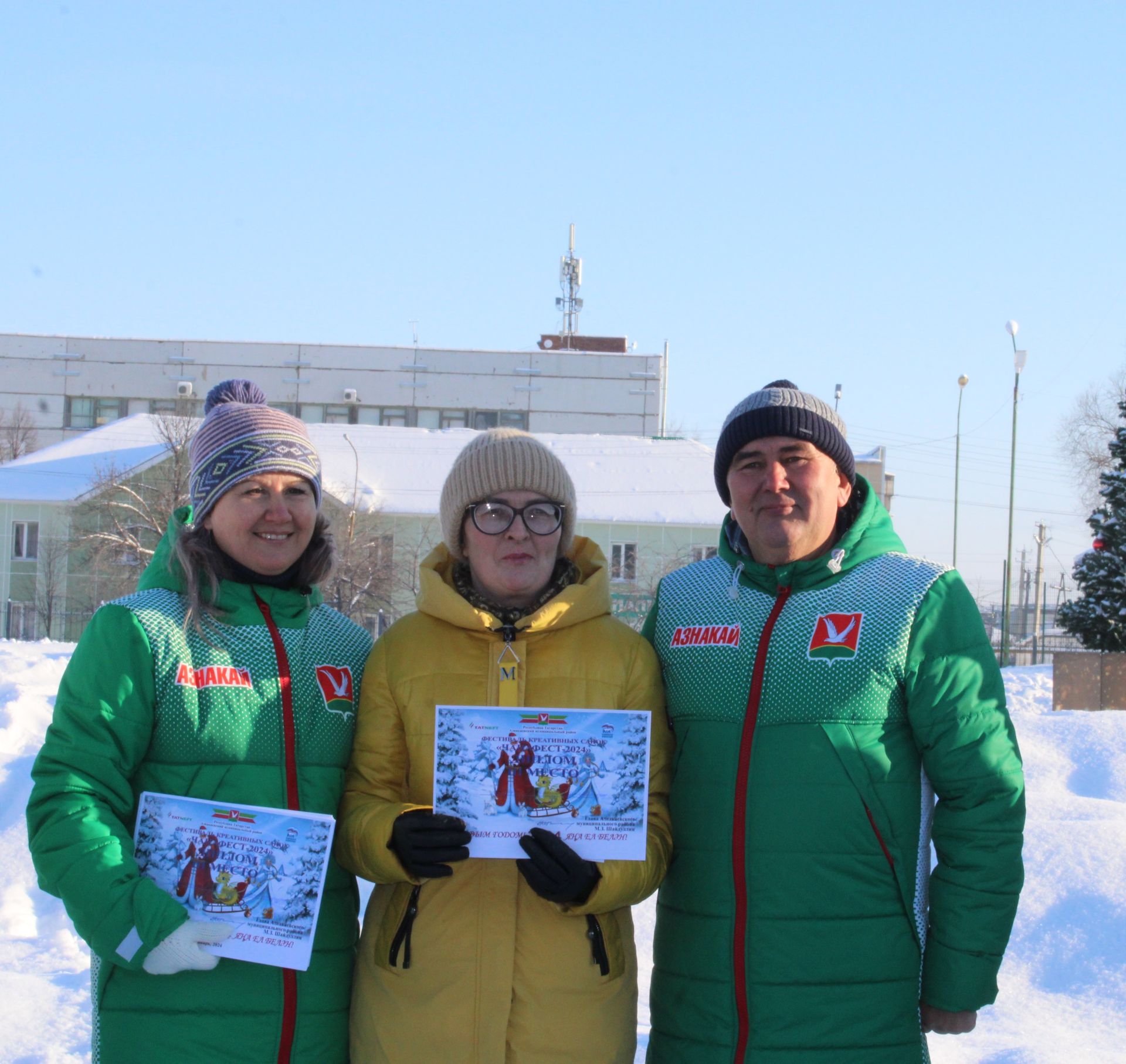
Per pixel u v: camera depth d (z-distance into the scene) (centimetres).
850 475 314
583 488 3819
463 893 271
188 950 247
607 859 265
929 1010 284
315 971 270
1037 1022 417
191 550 279
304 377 6194
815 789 279
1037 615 3744
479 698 281
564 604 283
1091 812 599
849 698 282
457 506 288
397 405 6212
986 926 272
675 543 3672
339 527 3183
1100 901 484
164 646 268
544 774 267
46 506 3547
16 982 439
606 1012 269
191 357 6200
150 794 260
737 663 295
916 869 286
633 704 290
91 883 243
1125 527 2233
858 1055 272
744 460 303
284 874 258
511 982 264
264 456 280
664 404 6531
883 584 293
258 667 277
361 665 303
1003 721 284
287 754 275
